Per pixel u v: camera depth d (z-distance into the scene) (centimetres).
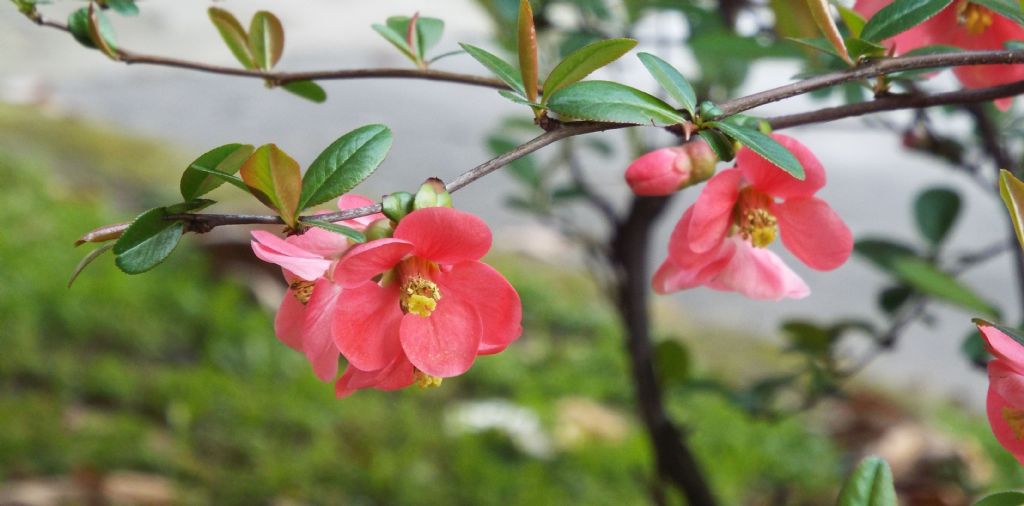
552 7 63
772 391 69
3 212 145
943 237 66
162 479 98
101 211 156
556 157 78
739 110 36
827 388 68
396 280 36
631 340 68
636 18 63
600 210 71
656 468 69
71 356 115
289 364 124
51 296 123
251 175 34
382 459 109
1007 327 36
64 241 141
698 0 64
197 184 35
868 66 37
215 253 143
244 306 139
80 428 101
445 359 36
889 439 118
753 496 116
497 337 37
